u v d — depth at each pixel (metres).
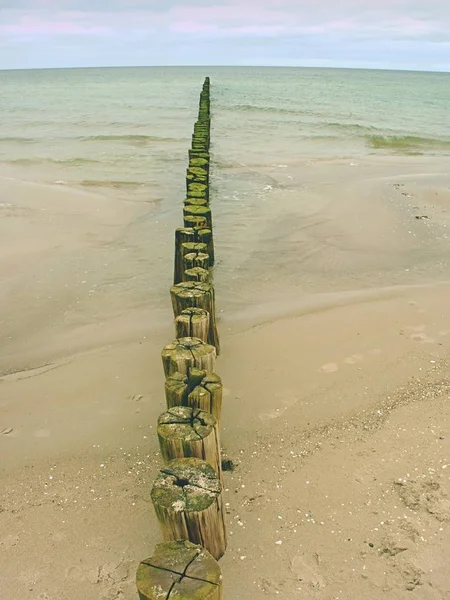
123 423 4.01
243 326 5.46
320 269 7.07
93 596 2.69
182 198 10.46
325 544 2.95
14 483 3.45
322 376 4.55
